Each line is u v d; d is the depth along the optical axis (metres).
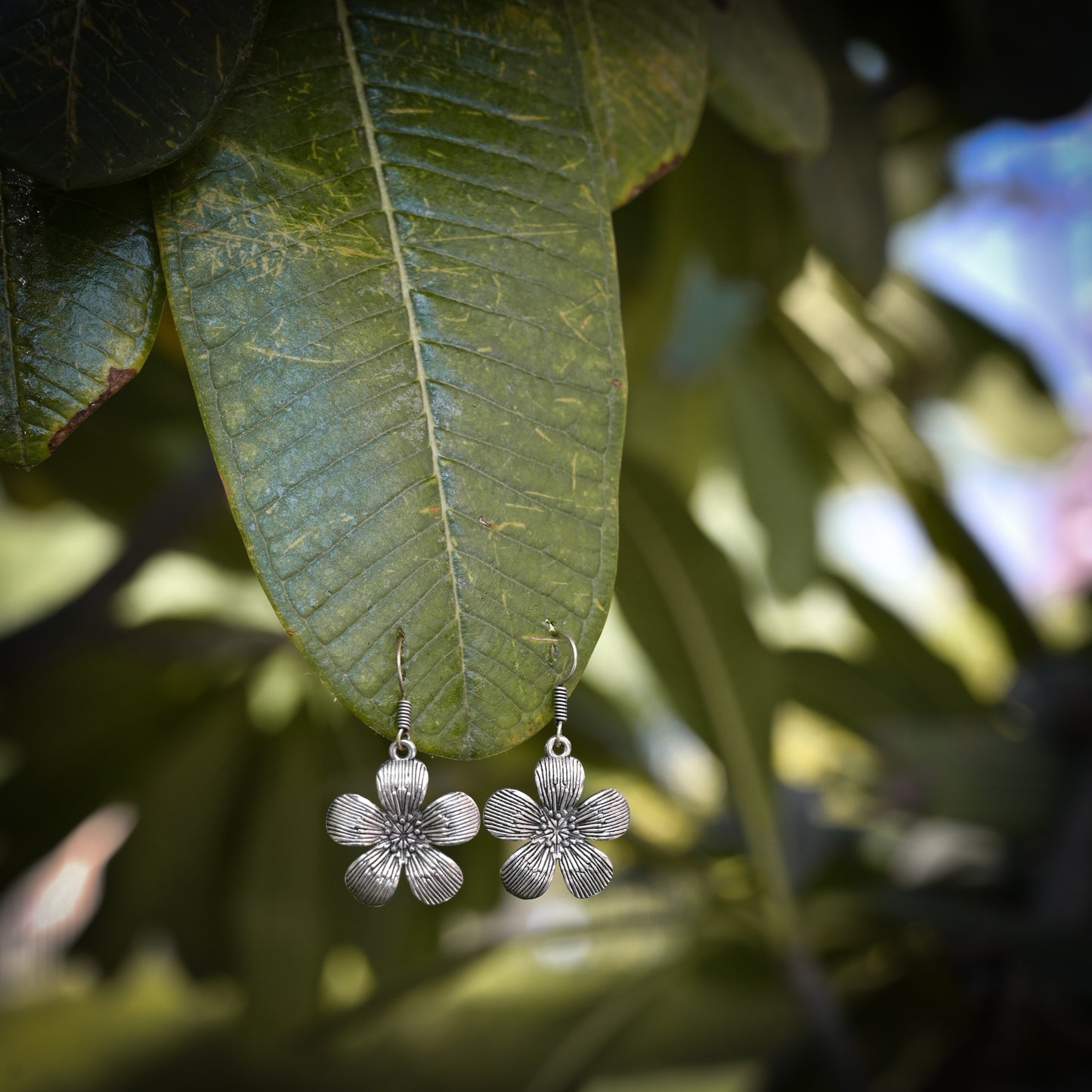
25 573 0.68
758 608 0.72
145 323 0.22
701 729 0.46
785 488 0.66
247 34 0.21
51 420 0.21
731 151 0.40
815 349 0.61
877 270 0.40
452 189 0.22
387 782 0.23
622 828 0.24
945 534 0.62
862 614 0.63
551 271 0.22
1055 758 0.57
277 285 0.21
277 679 0.58
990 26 0.45
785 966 0.48
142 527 0.46
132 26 0.21
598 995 0.57
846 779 0.65
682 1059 0.55
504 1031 0.56
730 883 0.52
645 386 0.58
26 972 0.68
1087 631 0.68
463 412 0.21
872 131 0.40
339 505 0.21
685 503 0.41
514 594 0.21
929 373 0.63
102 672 0.55
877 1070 0.50
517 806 0.23
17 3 0.20
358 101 0.22
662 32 0.26
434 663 0.21
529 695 0.21
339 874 0.54
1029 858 0.56
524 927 0.50
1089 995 0.45
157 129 0.20
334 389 0.21
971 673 0.73
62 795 0.55
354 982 0.60
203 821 0.56
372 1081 0.56
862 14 0.47
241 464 0.21
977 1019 0.51
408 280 0.21
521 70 0.23
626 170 0.26
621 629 0.64
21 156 0.20
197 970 0.57
